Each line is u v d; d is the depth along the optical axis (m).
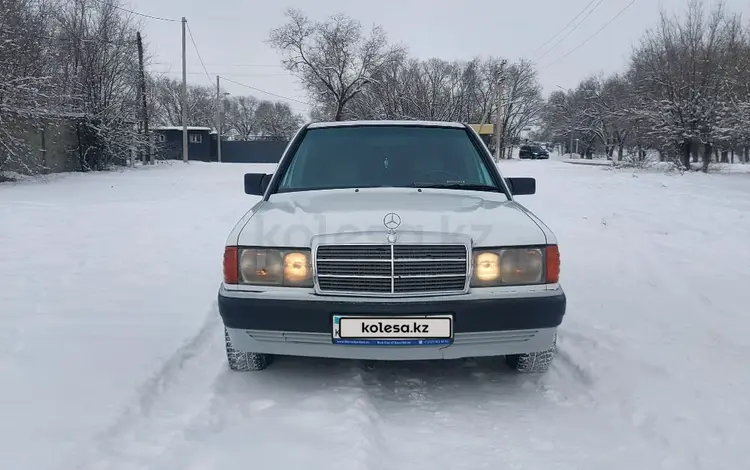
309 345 2.89
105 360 3.42
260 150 52.03
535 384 3.29
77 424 2.65
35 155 18.84
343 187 3.78
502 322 2.83
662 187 15.53
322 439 2.58
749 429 2.67
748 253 6.61
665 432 2.67
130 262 6.20
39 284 5.21
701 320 4.27
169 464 2.36
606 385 3.21
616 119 31.41
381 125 4.32
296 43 44.03
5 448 2.43
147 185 16.94
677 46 23.83
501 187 3.81
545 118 78.19
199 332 4.00
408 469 2.41
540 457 2.51
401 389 3.23
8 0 16.27
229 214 10.18
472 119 49.38
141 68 26.64
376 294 2.81
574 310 4.55
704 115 22.84
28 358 3.43
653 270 5.83
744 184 16.23
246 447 2.52
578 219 9.46
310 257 2.87
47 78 16.58
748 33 23.30
